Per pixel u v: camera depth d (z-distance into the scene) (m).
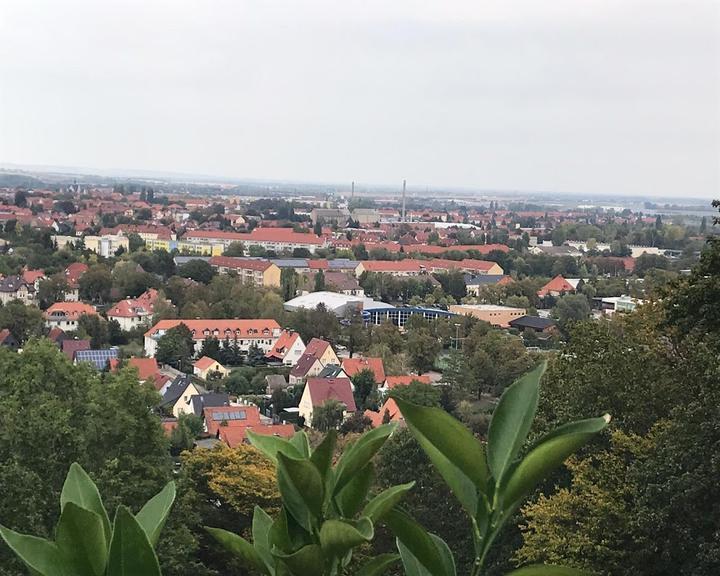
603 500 17.44
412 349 81.44
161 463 26.03
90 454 24.41
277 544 3.91
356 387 69.50
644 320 25.30
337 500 4.07
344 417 58.53
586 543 16.86
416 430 3.78
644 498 16.36
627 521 16.64
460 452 3.73
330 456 3.88
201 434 56.47
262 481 29.62
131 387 25.83
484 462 3.74
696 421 16.88
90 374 28.62
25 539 3.68
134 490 22.78
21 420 22.70
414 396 54.47
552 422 21.20
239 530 30.50
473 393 69.56
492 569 22.91
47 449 22.58
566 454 3.64
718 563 15.23
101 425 24.70
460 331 90.50
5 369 27.81
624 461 18.58
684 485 15.72
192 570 24.66
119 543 3.52
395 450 27.45
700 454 16.12
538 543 18.58
